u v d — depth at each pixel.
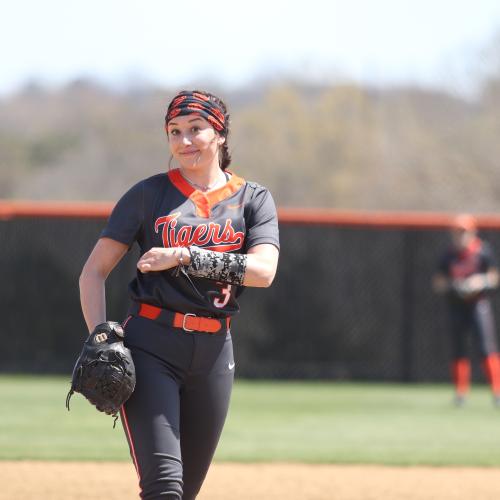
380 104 172.38
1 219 50.19
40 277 50.22
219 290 14.48
